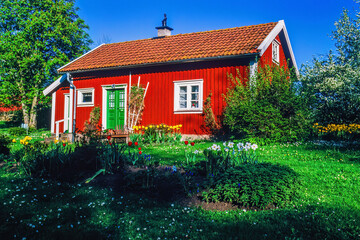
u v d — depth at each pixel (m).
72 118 17.12
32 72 27.77
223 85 13.14
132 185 5.60
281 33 15.85
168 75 14.53
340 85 13.56
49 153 6.81
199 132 13.62
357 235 3.68
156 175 6.04
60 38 27.67
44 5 26.98
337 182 5.85
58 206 4.76
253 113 10.70
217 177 5.21
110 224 4.17
